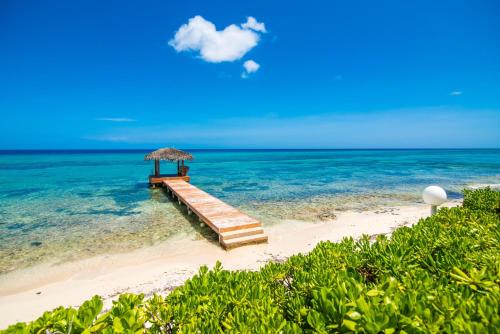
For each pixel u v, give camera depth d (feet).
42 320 7.22
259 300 8.07
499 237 11.16
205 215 33.50
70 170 119.85
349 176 91.45
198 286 9.14
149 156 67.97
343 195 56.08
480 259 9.09
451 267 8.87
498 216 16.57
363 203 48.24
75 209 45.78
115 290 19.75
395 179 82.28
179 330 7.61
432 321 5.70
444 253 9.98
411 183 73.05
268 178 86.89
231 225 29.07
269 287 9.20
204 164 159.12
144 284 20.51
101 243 29.91
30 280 21.86
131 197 56.03
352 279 7.10
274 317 6.76
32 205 48.83
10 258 26.16
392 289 7.00
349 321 5.58
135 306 8.31
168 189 60.70
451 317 5.75
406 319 5.49
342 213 41.27
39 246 29.19
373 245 10.80
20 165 150.71
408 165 142.82
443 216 15.85
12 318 16.76
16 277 22.39
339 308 6.11
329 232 31.94
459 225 13.74
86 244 29.68
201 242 29.50
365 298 6.63
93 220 39.09
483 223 14.26
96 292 19.57
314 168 127.44
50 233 33.37
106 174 102.68
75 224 37.14
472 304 6.01
